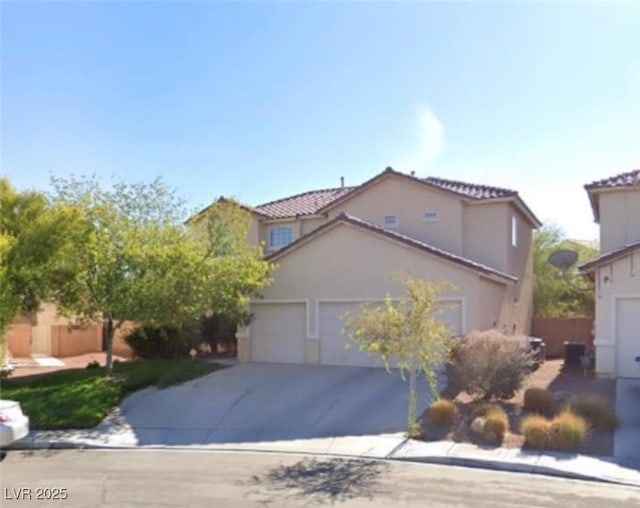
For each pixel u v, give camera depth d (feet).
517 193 80.28
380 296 67.82
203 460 36.83
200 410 50.06
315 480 31.78
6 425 34.53
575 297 104.63
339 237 70.85
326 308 71.00
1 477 32.65
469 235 81.51
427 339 41.70
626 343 60.34
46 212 60.08
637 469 33.35
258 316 75.31
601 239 71.36
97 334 101.14
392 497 28.53
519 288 86.38
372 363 67.15
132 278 60.34
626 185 69.31
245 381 59.98
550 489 29.94
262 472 33.55
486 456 35.78
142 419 48.42
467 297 63.93
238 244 72.13
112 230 61.77
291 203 102.37
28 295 60.13
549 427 38.09
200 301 61.93
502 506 26.99
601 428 41.11
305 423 45.50
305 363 71.15
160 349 76.89
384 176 85.10
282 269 74.13
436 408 43.62
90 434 44.32
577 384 56.03
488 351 48.88
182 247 61.05
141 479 32.04
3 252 55.36
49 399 52.65
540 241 108.47
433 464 35.42
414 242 66.49
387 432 42.42
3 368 69.77
